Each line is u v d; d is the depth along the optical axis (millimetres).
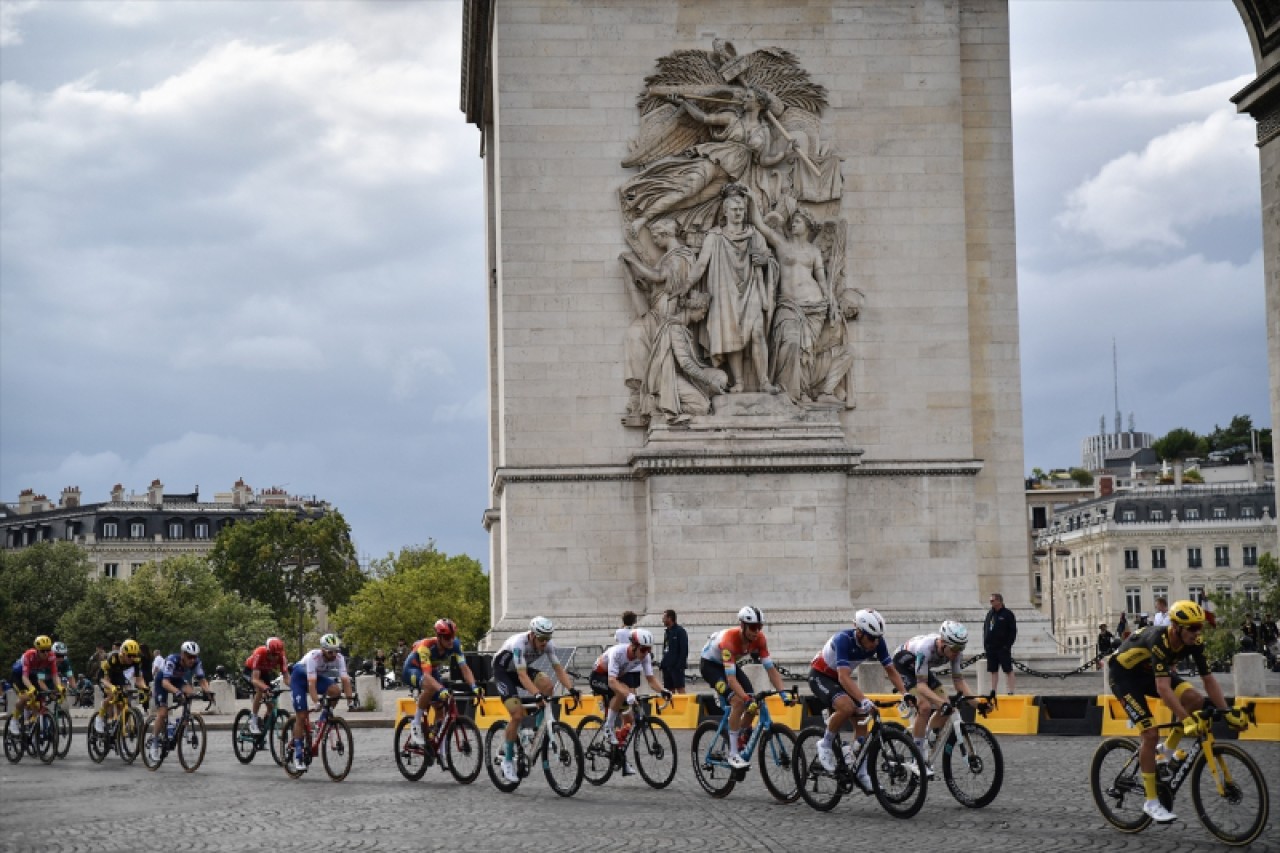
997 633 51875
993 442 65250
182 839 29609
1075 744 41781
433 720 38594
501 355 63062
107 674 46906
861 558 63438
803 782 31078
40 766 46906
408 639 168750
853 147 64562
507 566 62312
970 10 66500
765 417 62406
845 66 64688
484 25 73188
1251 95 40000
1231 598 146000
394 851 27359
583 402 62812
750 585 61938
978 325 65625
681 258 62719
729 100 63625
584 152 63438
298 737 39562
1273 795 27094
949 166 64562
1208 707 25844
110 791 38594
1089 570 176125
